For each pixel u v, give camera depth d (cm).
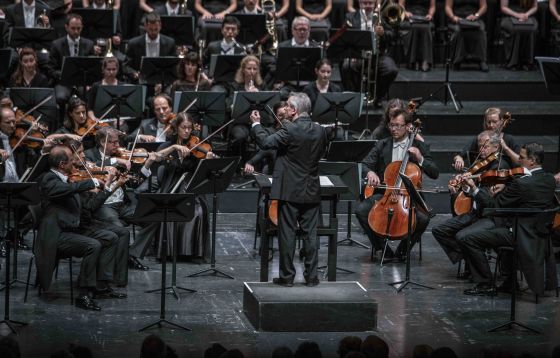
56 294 2138
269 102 2694
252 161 2547
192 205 1908
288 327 1923
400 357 1809
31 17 3412
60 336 1872
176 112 2712
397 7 3256
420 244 2475
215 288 2206
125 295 2131
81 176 2156
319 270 2345
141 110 2773
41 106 2772
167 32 3253
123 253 2170
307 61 2970
